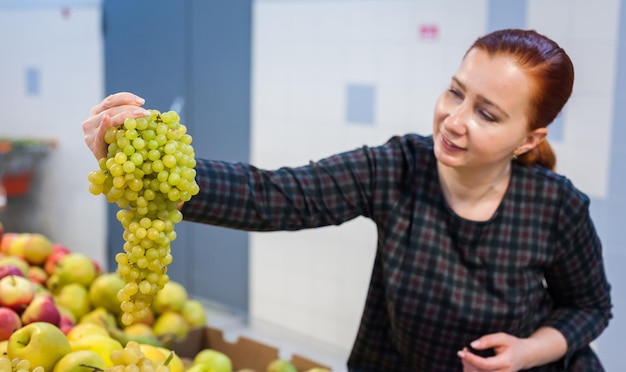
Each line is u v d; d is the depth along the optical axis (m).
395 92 3.24
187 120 4.15
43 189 4.96
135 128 0.96
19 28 4.97
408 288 1.38
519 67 1.19
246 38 3.77
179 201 1.02
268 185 1.29
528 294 1.39
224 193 1.22
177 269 4.34
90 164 4.67
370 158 1.39
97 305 1.71
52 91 4.85
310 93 3.55
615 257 2.74
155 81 4.27
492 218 1.36
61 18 4.69
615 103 2.64
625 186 2.66
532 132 1.27
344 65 3.40
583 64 2.70
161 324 1.72
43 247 1.81
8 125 5.19
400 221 1.39
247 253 3.95
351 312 3.52
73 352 1.25
